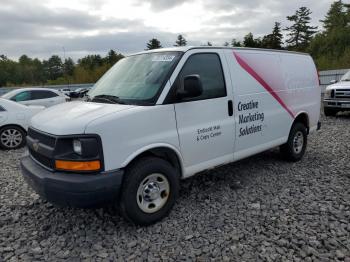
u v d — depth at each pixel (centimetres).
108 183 323
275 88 523
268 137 519
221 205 420
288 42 6644
